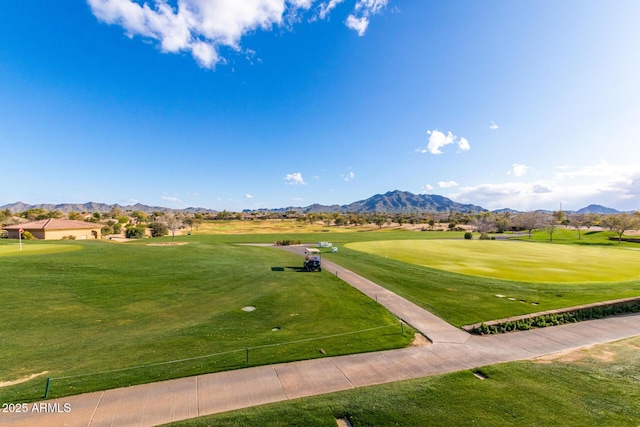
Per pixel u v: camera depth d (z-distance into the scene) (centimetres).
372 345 1221
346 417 759
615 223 7431
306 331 1382
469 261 3388
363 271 2781
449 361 1089
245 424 722
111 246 3759
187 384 914
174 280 2295
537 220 8769
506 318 1520
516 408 783
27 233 4875
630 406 791
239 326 1446
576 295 1920
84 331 1350
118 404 808
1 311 1524
